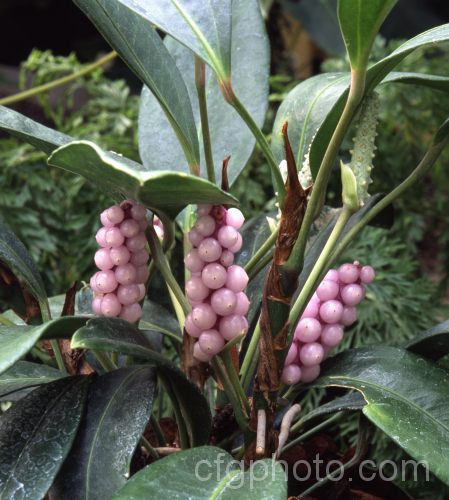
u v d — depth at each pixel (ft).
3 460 1.29
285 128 1.25
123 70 3.98
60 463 1.28
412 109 2.82
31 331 1.21
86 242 2.68
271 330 1.37
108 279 1.38
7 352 1.14
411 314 2.36
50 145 1.47
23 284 1.59
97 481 1.28
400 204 2.87
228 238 1.28
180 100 1.48
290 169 1.28
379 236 2.51
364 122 1.51
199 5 1.34
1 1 5.30
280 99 2.87
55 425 1.34
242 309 1.34
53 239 2.67
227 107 1.80
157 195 1.21
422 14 3.96
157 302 1.90
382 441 2.01
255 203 2.76
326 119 1.48
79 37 5.51
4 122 1.45
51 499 1.29
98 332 1.27
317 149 1.53
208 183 1.14
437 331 1.51
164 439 1.65
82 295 1.83
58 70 3.16
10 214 2.62
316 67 4.12
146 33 1.47
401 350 1.49
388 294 2.37
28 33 5.47
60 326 1.27
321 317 1.50
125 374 1.45
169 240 1.47
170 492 1.18
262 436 1.38
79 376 1.46
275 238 1.58
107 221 1.36
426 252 3.43
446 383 1.40
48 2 5.35
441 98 2.78
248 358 1.55
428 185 3.14
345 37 1.23
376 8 1.18
